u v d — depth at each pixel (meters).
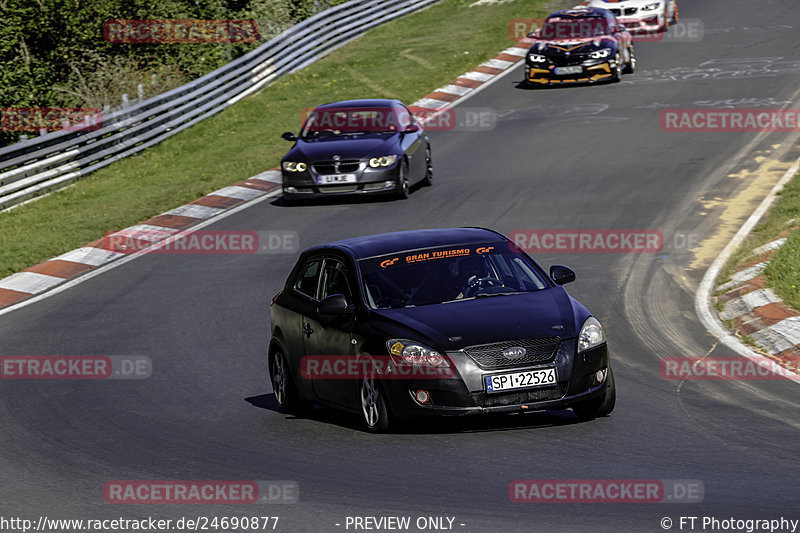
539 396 31.25
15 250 70.19
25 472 31.42
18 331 53.31
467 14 156.25
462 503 25.52
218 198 81.75
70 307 57.28
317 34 137.12
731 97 99.19
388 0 156.25
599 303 49.31
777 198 66.31
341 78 125.62
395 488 27.09
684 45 126.88
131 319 53.66
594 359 31.98
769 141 82.44
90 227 75.31
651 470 27.28
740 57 117.25
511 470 27.94
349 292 34.62
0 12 121.38
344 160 74.94
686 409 33.38
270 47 127.25
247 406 38.31
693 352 40.72
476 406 30.94
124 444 34.00
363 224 70.12
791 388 35.25
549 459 28.75
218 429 35.22
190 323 51.88
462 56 131.25
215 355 46.03
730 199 67.44
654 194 70.50
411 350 31.47
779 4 148.75
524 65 118.94
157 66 131.88
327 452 31.19
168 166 95.81
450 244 35.94
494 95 111.75
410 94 115.00
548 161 83.00
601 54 109.19
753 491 25.16
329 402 35.06
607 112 98.50
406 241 36.38
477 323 32.03
